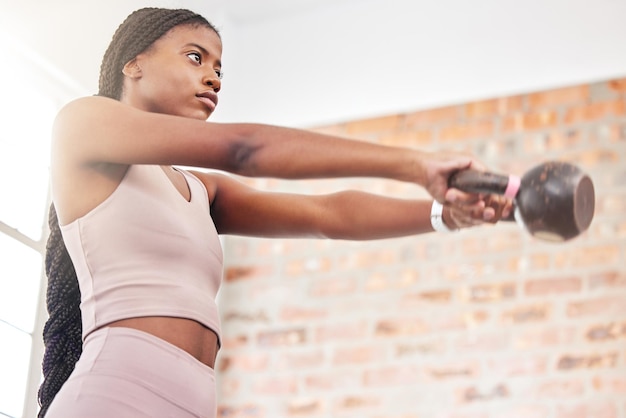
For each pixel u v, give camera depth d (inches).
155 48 43.9
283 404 136.7
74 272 44.1
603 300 126.2
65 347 43.6
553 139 135.1
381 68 141.5
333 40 143.9
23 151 113.7
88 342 37.7
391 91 141.7
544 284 129.6
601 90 135.0
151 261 38.5
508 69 136.6
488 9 137.9
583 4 134.2
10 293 107.1
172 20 44.4
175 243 39.2
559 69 134.7
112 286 37.8
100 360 36.3
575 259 129.4
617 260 127.4
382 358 134.0
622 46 131.9
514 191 37.5
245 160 36.6
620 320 124.5
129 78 43.9
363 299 138.2
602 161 132.1
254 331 142.2
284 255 145.1
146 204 39.3
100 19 108.3
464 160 36.5
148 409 35.7
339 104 143.9
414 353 132.5
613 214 129.5
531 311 129.0
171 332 37.5
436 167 36.2
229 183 48.1
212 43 44.9
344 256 141.6
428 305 134.3
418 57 140.1
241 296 144.9
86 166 39.0
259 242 147.3
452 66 138.8
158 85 43.4
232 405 138.9
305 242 144.8
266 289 144.1
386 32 141.7
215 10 142.6
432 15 140.3
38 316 110.3
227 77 142.8
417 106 142.6
